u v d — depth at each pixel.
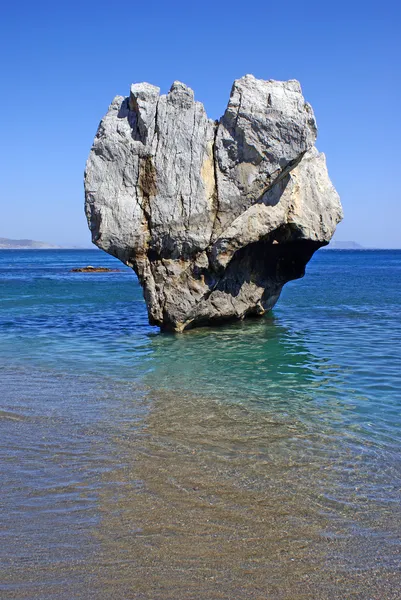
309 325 21.55
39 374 14.02
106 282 51.25
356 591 5.52
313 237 18.70
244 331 20.16
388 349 16.80
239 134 16.72
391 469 8.27
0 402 11.59
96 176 17.62
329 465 8.41
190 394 12.23
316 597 5.43
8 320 24.00
